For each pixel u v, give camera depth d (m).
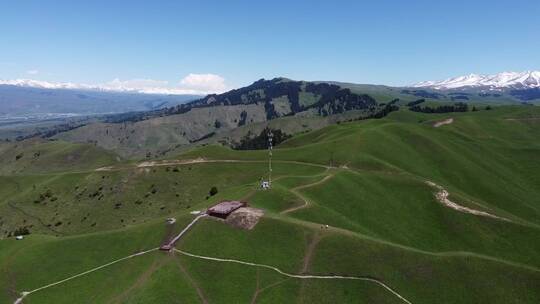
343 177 154.88
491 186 183.00
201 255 95.00
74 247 104.56
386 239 123.44
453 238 131.75
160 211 167.25
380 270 90.81
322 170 170.00
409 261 92.50
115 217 168.88
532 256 122.56
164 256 95.25
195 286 87.56
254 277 89.81
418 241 128.38
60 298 89.75
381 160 181.50
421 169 187.12
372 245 96.44
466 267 90.94
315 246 97.12
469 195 174.88
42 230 168.75
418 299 85.38
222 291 86.56
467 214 140.12
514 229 133.00
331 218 118.81
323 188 142.88
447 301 84.88
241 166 193.00
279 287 87.44
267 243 98.12
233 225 102.94
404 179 160.38
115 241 104.00
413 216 141.12
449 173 190.38
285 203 121.25
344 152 186.50
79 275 95.38
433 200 148.12
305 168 176.00
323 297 85.44
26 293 92.62
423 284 88.06
